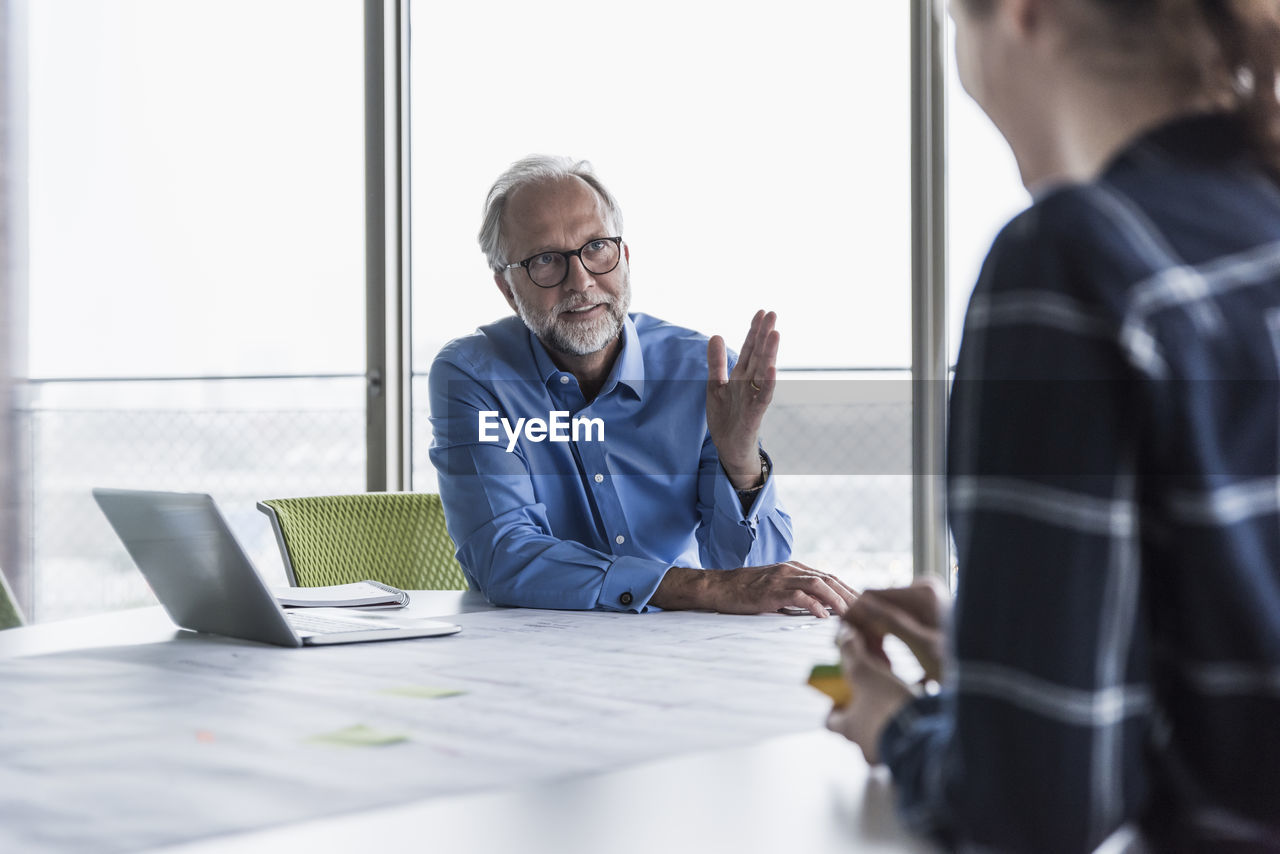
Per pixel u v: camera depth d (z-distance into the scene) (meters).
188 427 4.27
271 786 0.66
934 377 3.33
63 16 4.08
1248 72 0.52
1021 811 0.44
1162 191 0.48
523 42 3.82
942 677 0.66
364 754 0.74
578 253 1.91
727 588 1.51
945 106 3.31
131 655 1.18
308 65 3.86
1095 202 0.46
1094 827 0.44
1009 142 0.57
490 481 1.75
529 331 2.02
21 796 0.65
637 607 1.53
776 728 0.81
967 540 0.46
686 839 0.56
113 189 4.11
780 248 3.61
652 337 2.08
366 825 0.59
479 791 0.65
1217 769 0.45
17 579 4.11
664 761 0.72
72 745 0.77
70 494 4.28
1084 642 0.44
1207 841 0.46
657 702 0.91
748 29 3.64
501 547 1.66
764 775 0.68
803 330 3.58
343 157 3.82
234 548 1.16
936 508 3.32
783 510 1.91
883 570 4.14
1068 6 0.52
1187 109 0.51
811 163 3.53
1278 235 0.48
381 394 3.79
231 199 4.00
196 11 3.96
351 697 0.94
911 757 0.53
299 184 3.89
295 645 1.22
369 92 3.78
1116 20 0.51
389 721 0.84
